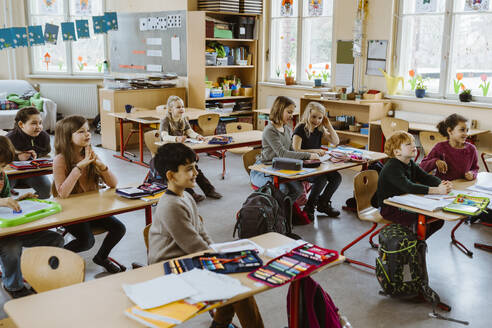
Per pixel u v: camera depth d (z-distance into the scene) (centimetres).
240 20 839
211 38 801
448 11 633
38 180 427
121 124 716
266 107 874
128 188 329
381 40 694
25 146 421
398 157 350
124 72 934
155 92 808
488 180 377
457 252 393
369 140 673
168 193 245
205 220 466
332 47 759
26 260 210
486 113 603
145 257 377
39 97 914
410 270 303
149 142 525
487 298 318
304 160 424
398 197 321
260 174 437
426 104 659
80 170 318
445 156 397
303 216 455
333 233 436
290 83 820
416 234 315
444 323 287
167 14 835
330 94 719
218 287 184
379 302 312
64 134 319
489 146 606
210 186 536
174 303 174
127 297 182
